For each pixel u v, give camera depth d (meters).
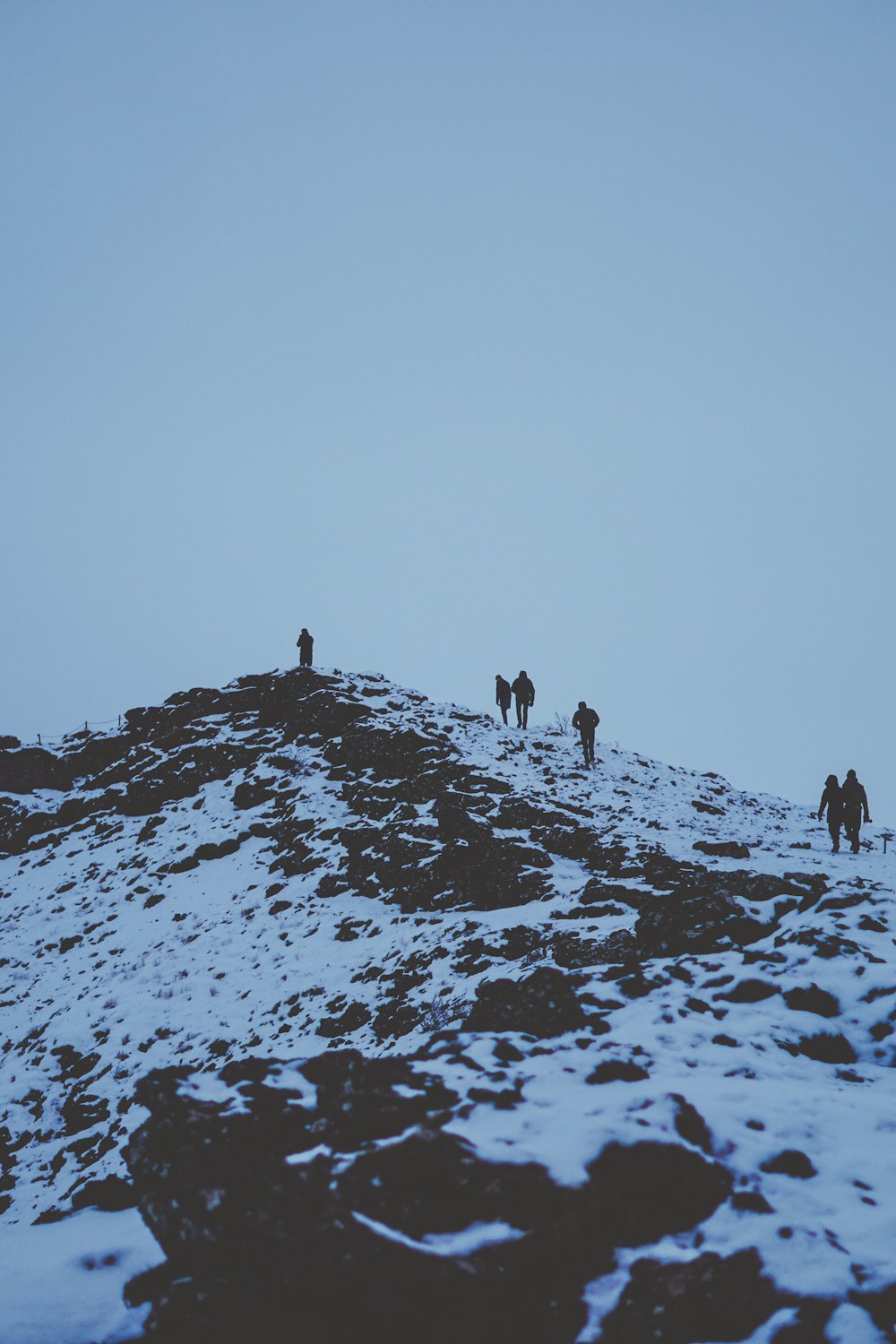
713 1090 8.18
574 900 19.09
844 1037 9.88
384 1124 7.06
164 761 33.03
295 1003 18.05
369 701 34.53
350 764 30.02
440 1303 5.70
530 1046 8.93
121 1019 19.14
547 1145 6.83
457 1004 15.28
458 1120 7.21
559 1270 6.01
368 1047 15.41
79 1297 7.67
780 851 23.44
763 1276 6.02
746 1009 10.42
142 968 21.56
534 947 16.94
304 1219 6.04
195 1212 6.28
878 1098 8.54
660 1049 9.11
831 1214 6.70
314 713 33.16
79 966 22.62
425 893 21.50
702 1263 6.04
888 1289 5.90
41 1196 14.30
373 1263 5.76
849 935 11.75
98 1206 10.83
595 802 26.83
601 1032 9.73
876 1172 7.20
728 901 13.16
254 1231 6.05
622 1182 6.56
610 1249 6.19
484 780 26.53
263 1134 7.05
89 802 32.62
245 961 20.62
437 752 29.17
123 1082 16.84
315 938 20.84
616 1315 5.77
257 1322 5.90
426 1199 6.23
